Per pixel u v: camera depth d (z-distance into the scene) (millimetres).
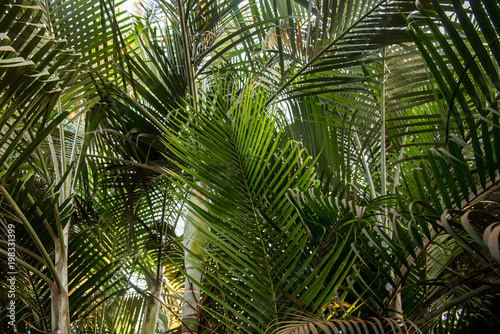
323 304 1042
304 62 1741
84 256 1548
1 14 893
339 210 1057
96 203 2184
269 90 2025
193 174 1289
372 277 1065
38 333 1419
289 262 1152
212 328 1284
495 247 521
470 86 882
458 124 894
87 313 1504
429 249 1346
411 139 1755
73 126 2068
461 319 1487
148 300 1977
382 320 1039
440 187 914
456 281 965
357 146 2027
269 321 1075
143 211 2318
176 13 1934
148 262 2480
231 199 1270
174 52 2061
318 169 1769
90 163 1842
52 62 1327
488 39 841
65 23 1462
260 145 1346
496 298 1439
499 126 833
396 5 1447
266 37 2041
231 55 2406
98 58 1565
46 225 1331
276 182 1396
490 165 855
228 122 1438
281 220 1244
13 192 1287
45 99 1089
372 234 1227
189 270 1596
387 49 1707
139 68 1706
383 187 1416
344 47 1571
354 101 1744
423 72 1584
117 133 1625
